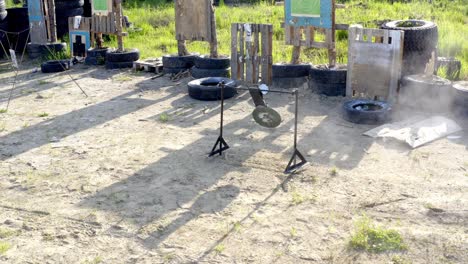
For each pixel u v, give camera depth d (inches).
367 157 287.9
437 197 237.8
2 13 660.1
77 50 616.1
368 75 392.2
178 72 508.1
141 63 539.2
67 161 297.4
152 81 496.1
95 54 581.3
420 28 400.8
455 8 788.6
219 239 208.4
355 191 246.5
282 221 220.8
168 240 209.0
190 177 269.3
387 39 377.7
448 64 440.8
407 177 260.5
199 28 490.0
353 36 395.5
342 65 435.2
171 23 796.6
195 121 366.3
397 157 286.7
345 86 410.0
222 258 195.0
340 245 201.2
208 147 312.0
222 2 949.8
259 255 196.4
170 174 274.1
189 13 494.6
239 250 200.1
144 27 768.3
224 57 487.8
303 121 356.8
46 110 406.9
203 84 434.9
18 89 481.7
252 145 312.8
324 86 413.4
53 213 235.1
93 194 253.6
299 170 271.7
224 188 254.8
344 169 272.4
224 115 377.7
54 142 331.3
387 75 381.4
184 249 202.1
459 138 312.3
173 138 331.3
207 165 284.7
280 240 206.2
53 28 634.2
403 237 205.0
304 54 553.3
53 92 465.4
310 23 426.3
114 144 323.3
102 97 442.9
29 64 608.7
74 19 611.2
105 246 206.4
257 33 450.3
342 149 301.4
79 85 489.1
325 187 252.2
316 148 304.5
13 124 372.2
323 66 433.4
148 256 198.2
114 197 248.8
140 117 380.2
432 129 319.9
